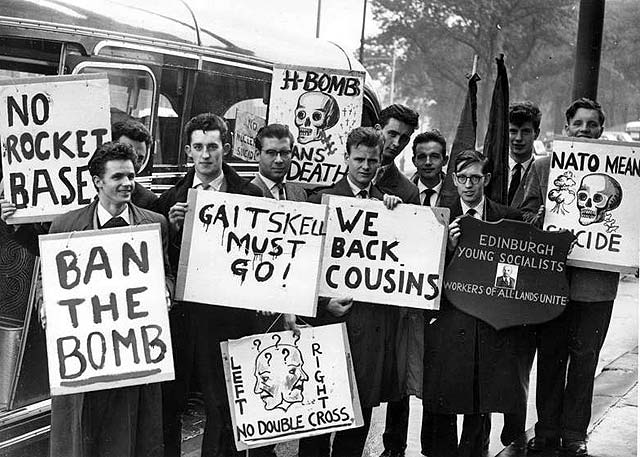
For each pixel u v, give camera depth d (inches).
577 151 215.0
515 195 233.9
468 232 200.5
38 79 182.2
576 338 216.4
